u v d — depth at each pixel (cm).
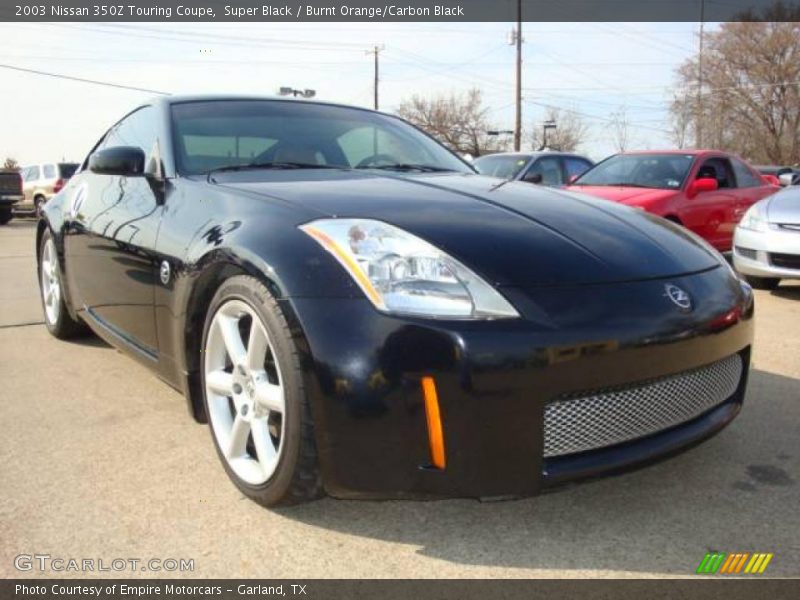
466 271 191
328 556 198
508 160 1001
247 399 224
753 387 340
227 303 224
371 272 191
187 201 262
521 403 183
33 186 2073
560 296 193
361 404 184
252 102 336
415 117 5419
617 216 253
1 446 269
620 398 198
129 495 230
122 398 324
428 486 185
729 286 234
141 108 357
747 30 4734
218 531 209
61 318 416
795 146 4703
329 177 275
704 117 4906
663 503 228
